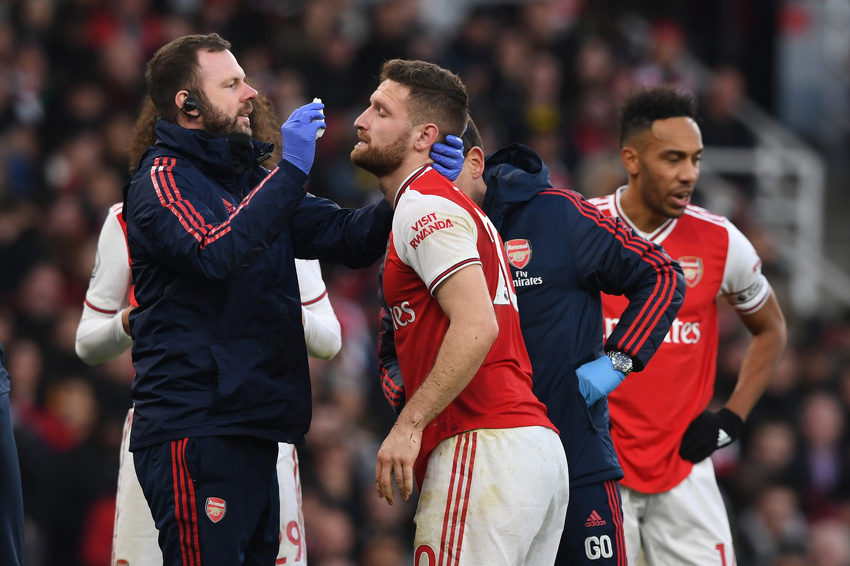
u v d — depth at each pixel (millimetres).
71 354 25000
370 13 37906
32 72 31172
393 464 10125
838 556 26469
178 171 10867
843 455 29203
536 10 39750
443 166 11141
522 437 10594
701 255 14492
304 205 11914
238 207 10578
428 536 10625
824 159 48344
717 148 39500
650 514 14305
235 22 34344
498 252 11148
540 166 12648
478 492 10469
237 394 10625
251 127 13594
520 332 11359
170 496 10547
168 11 35906
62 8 32969
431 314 10781
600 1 44156
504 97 37156
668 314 12008
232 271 10281
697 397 14414
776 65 46406
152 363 10719
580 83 38438
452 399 10234
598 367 11938
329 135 32844
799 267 38938
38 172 30188
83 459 23250
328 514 23250
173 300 10695
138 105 32281
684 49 45719
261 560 11477
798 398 29797
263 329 10875
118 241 13391
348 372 26938
